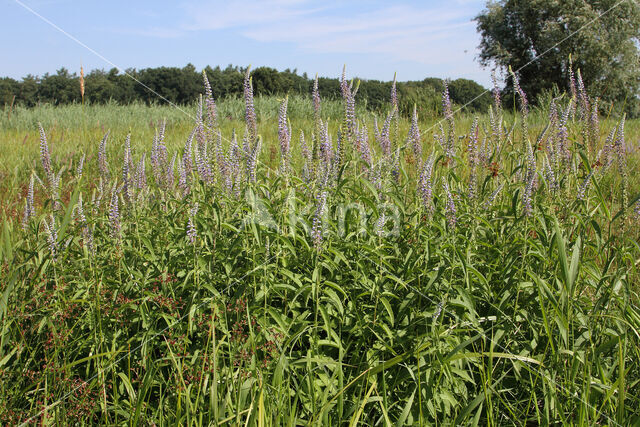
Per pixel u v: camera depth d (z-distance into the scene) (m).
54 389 3.02
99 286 3.29
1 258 3.60
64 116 20.45
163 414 2.95
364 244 3.55
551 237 3.39
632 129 12.01
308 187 3.98
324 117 15.92
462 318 3.32
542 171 4.13
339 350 3.05
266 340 3.16
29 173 8.50
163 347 3.31
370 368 3.03
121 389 3.08
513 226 3.76
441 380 3.08
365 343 3.31
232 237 3.79
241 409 2.79
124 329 3.36
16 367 3.24
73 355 3.35
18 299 3.49
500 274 3.60
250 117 3.98
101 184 4.39
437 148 5.68
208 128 4.12
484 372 3.07
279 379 2.72
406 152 4.94
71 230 3.93
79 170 4.47
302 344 3.29
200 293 3.50
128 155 4.41
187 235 3.47
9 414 2.81
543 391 2.97
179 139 12.01
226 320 3.23
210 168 4.00
